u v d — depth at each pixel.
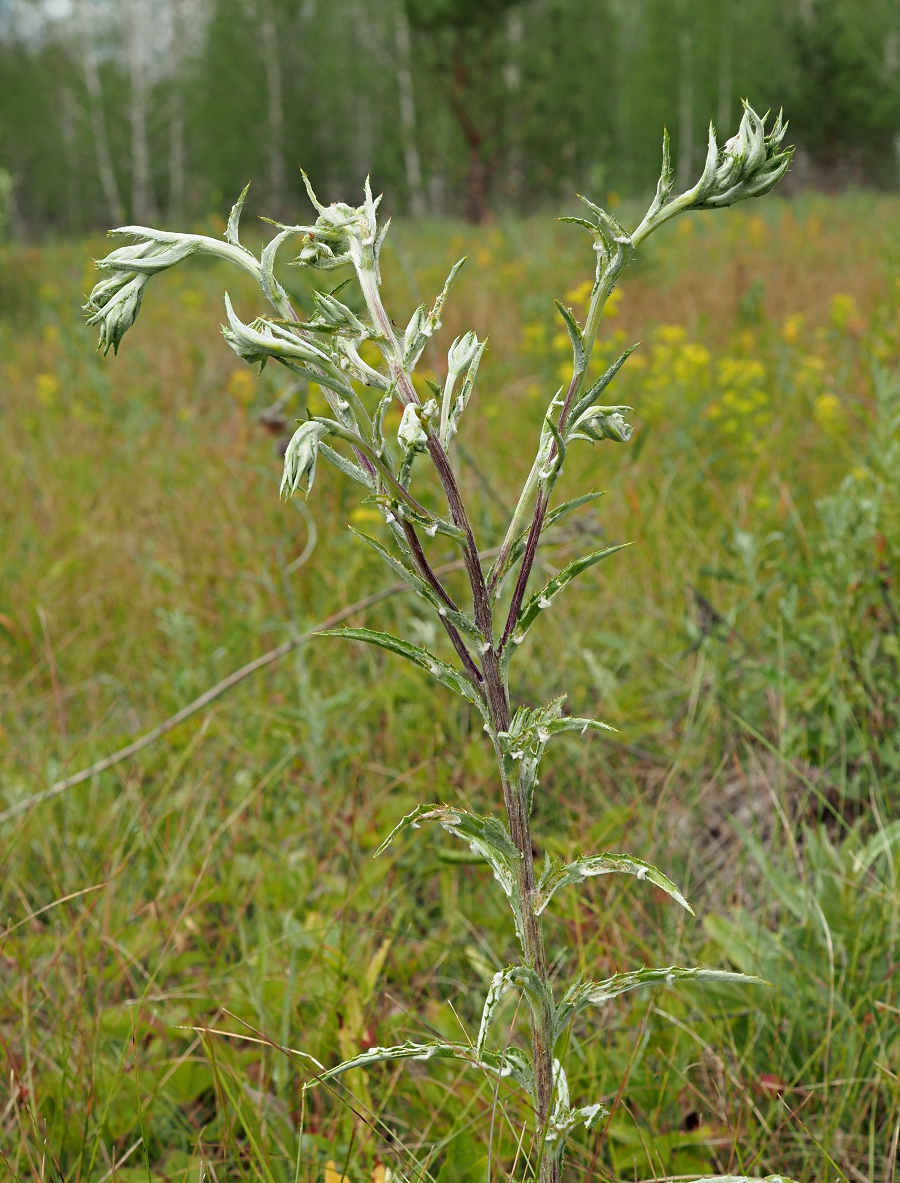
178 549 4.34
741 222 12.28
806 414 5.00
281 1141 1.78
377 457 0.96
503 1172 1.52
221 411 6.34
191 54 31.25
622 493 4.11
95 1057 1.90
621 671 3.25
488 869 2.37
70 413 6.70
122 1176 1.76
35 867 2.60
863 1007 1.88
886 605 2.67
